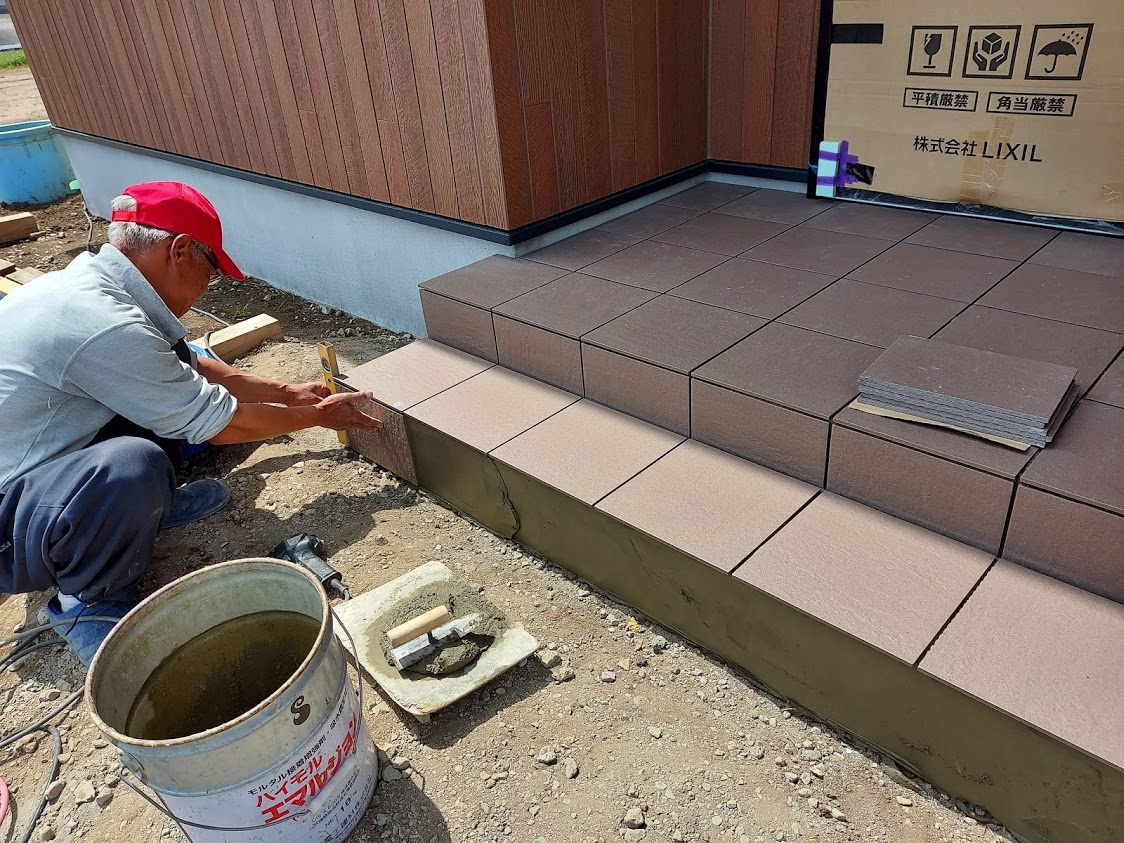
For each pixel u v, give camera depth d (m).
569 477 2.31
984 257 2.80
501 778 1.90
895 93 3.14
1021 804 1.65
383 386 2.92
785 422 2.13
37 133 7.00
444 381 2.91
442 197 3.40
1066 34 2.68
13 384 2.14
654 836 1.75
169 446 2.80
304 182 4.18
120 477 2.16
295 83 3.82
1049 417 1.78
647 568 2.21
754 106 3.63
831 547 1.96
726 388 2.22
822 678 1.90
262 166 4.43
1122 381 2.02
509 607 2.41
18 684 2.30
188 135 4.91
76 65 5.64
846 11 3.13
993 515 1.83
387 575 2.56
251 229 4.89
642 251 3.18
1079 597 1.75
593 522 2.29
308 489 3.04
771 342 2.40
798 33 3.34
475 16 2.80
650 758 1.92
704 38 3.60
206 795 1.52
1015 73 2.83
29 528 2.14
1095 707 1.52
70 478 2.13
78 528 2.14
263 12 3.75
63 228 6.58
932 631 1.71
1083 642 1.65
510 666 2.12
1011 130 2.93
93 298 2.15
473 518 2.80
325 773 1.66
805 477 2.19
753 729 1.97
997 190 3.05
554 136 3.19
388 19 3.14
